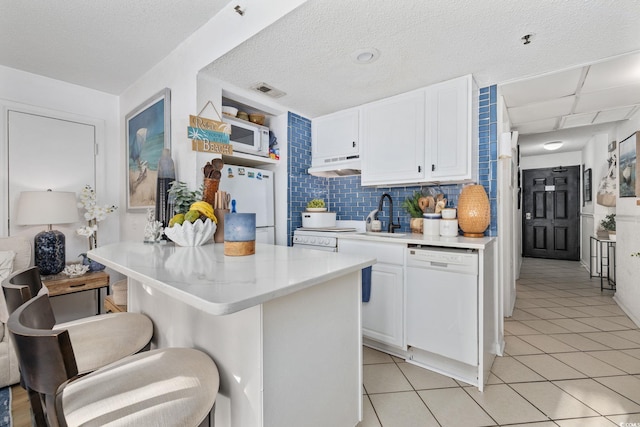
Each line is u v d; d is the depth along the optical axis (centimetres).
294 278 88
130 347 111
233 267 104
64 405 70
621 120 337
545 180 616
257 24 161
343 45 175
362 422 145
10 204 238
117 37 202
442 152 226
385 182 257
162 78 232
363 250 228
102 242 287
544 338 240
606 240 376
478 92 237
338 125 292
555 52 185
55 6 169
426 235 233
